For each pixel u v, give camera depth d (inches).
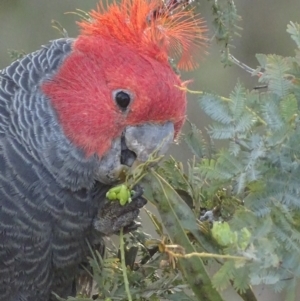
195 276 236.7
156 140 259.3
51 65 268.2
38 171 263.0
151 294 249.6
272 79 221.1
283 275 196.5
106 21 268.2
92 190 270.2
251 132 216.5
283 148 212.5
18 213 265.1
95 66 262.2
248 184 212.2
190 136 261.1
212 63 524.1
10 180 263.3
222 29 275.1
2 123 266.5
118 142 263.4
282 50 575.5
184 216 243.9
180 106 260.7
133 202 262.8
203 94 219.3
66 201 266.8
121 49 262.4
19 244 268.8
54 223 268.8
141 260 269.1
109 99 259.0
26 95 266.5
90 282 296.4
